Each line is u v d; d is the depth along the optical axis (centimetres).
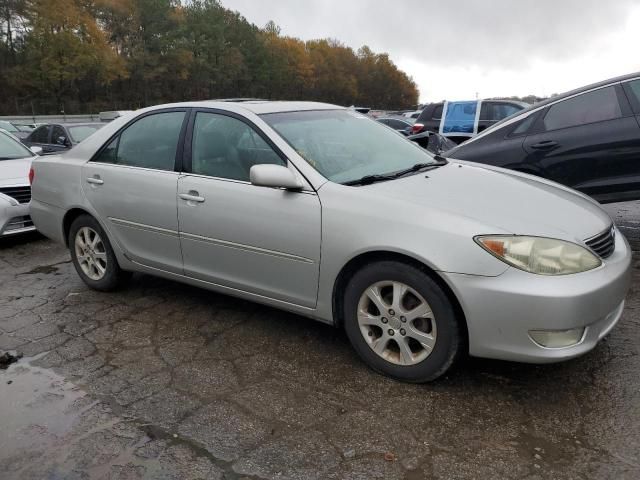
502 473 232
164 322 404
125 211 417
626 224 627
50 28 4450
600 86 536
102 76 4803
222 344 364
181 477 239
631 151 512
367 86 10756
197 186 369
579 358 321
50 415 291
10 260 594
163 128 406
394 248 286
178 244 389
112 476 242
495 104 1180
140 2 5628
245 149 358
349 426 269
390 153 387
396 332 301
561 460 238
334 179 325
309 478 235
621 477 226
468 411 277
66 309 438
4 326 411
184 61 5928
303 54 8481
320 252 314
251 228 341
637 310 381
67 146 1201
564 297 259
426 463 241
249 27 7388
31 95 4738
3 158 741
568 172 543
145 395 306
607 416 266
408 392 296
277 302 349
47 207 482
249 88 7375
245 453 253
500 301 265
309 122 380
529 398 285
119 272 455
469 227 275
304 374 321
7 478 244
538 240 270
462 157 596
